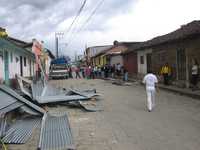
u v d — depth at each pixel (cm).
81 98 1609
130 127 986
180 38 2108
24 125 1026
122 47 5312
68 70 4759
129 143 792
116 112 1296
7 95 1243
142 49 3225
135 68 3747
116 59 4969
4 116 974
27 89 1855
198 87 1962
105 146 772
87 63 8469
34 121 1096
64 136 845
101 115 1237
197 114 1192
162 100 1653
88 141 826
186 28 2350
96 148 757
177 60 2362
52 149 726
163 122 1052
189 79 2139
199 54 1991
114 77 4084
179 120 1081
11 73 2311
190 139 819
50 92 1934
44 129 945
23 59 3017
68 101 1566
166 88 2209
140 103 1559
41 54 4312
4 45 2012
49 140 808
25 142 817
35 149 755
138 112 1278
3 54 2012
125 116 1191
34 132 933
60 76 4538
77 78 4678
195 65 1955
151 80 1341
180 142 791
